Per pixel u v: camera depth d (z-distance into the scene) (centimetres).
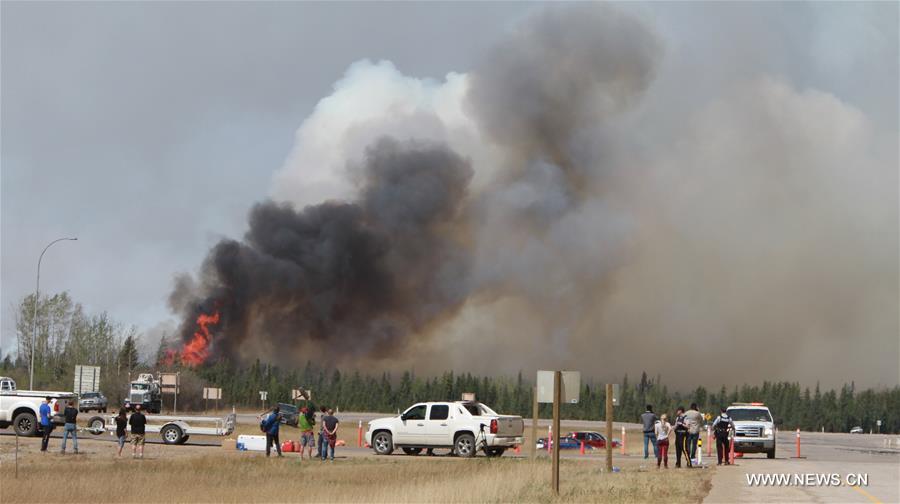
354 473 3111
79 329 11862
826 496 2356
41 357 11331
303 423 3922
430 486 2511
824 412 16275
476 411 4312
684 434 3578
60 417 4616
